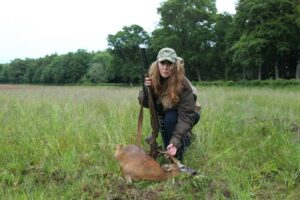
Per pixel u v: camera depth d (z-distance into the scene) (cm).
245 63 4328
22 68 12750
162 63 460
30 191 411
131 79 7325
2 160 509
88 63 10562
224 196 394
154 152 488
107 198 394
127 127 627
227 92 1853
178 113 474
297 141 571
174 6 5775
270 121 752
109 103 997
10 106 948
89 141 579
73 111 749
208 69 5962
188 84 473
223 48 5553
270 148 542
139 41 7262
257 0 4291
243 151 543
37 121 678
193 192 408
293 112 878
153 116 482
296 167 466
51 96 1306
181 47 5803
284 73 5069
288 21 4256
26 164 499
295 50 4456
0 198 383
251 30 4406
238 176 434
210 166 484
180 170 439
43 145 553
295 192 411
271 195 402
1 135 606
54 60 11212
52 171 470
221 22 5534
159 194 399
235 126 686
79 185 421
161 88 474
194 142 548
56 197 395
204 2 5912
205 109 788
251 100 1237
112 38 7381
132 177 436
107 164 484
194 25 5762
